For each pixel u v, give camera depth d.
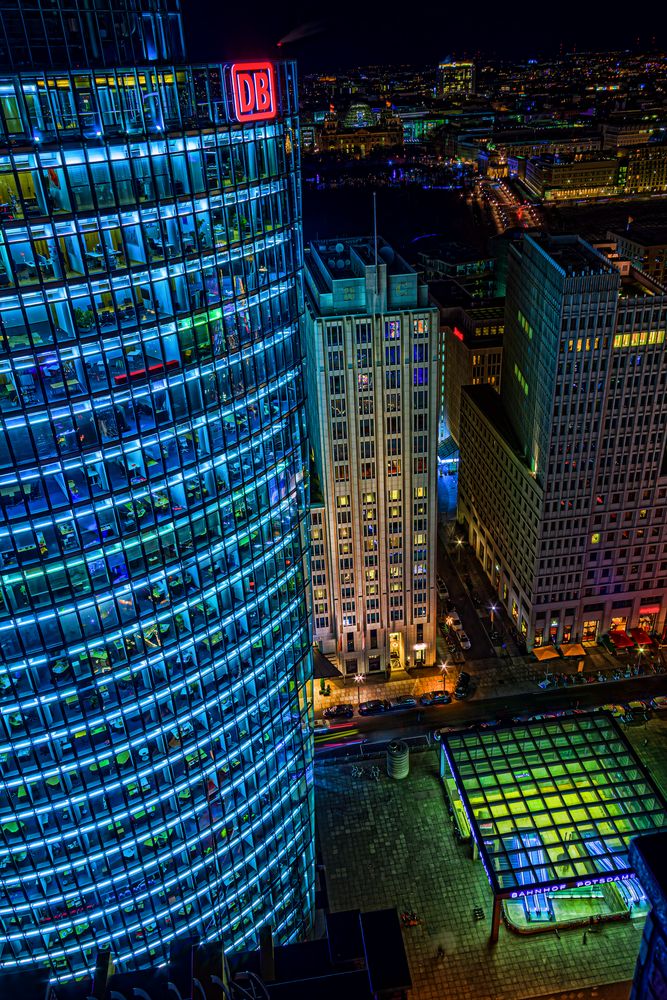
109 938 84.50
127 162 60.91
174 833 85.06
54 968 83.69
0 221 56.22
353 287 142.38
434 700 166.00
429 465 155.12
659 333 145.25
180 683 79.81
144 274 64.25
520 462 170.12
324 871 130.00
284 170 75.50
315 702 168.00
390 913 67.19
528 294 162.50
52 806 75.62
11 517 63.72
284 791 99.38
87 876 80.62
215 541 77.88
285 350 82.06
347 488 155.62
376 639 172.38
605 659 175.25
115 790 78.88
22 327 63.41
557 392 149.25
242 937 98.62
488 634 185.00
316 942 67.88
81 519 67.19
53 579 67.50
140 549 71.62
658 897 29.38
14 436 63.50
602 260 145.62
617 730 138.88
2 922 78.81
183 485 73.19
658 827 121.75
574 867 116.50
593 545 167.62
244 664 86.56
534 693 167.12
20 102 54.91
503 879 115.19
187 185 65.44
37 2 53.94
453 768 134.12
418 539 162.75
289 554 90.38
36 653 69.00
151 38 60.47
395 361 144.88
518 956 115.62
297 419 86.94
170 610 76.12
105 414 65.81
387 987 61.00
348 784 145.75
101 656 73.44
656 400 152.25
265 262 75.81
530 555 170.25
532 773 132.62
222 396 74.12
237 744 88.69
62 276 59.72
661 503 164.38
